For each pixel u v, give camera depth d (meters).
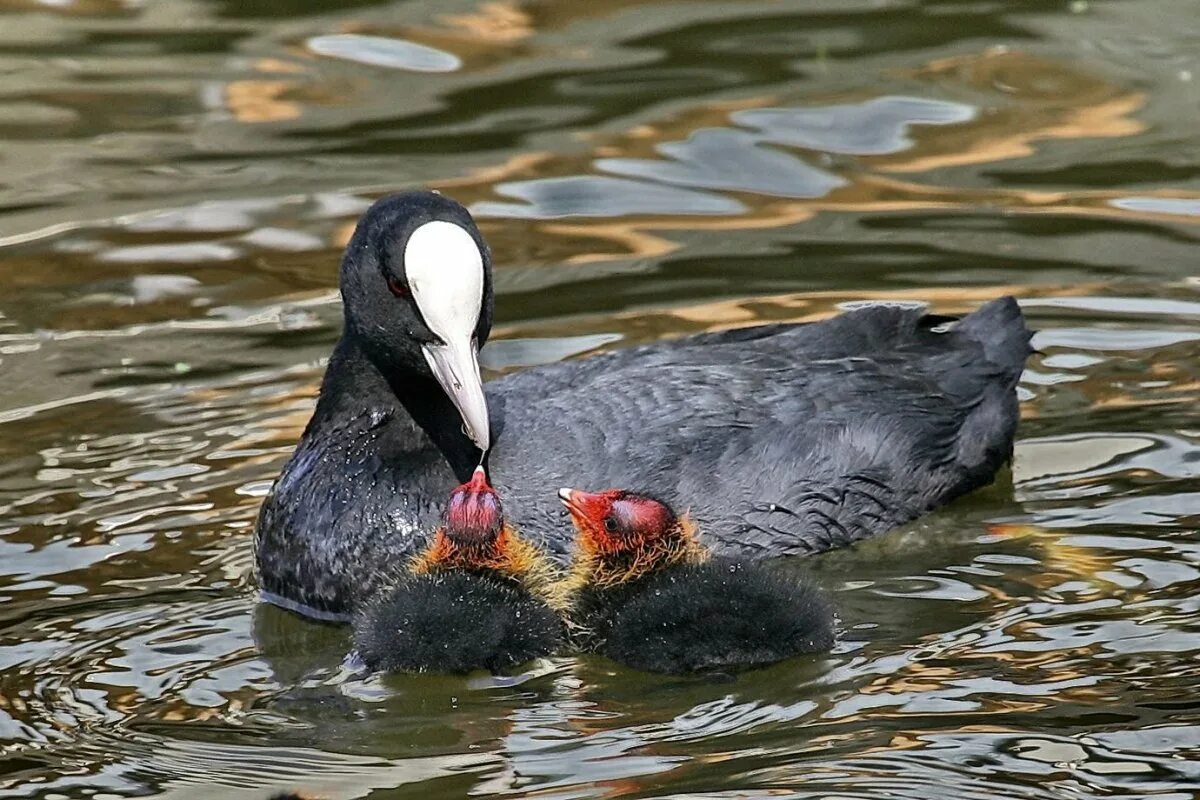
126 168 18.73
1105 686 10.06
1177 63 20.20
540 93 20.08
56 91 20.58
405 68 20.89
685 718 10.06
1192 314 15.28
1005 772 9.17
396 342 12.04
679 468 12.20
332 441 12.30
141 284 16.48
